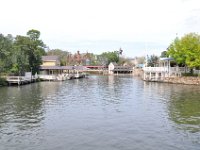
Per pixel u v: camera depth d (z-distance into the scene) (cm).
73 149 2133
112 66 19512
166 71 9406
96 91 6134
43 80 9769
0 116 3238
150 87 7244
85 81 9981
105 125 2828
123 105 4081
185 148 2145
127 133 2541
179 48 8844
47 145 2216
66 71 13500
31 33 9988
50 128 2709
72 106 3972
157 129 2677
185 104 4172
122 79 11694
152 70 9944
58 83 8625
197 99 4725
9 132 2564
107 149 2133
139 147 2170
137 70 17512
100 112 3512
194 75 9038
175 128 2717
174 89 6612
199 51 8375
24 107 3850
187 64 8688
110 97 5031
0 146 2183
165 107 3903
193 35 8750
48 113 3434
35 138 2389
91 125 2827
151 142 2286
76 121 3005
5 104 4097
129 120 3056
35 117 3198
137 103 4288
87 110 3650
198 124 2877
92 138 2392
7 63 7462
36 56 9494
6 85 7319
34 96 5062
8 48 7631
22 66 8088
